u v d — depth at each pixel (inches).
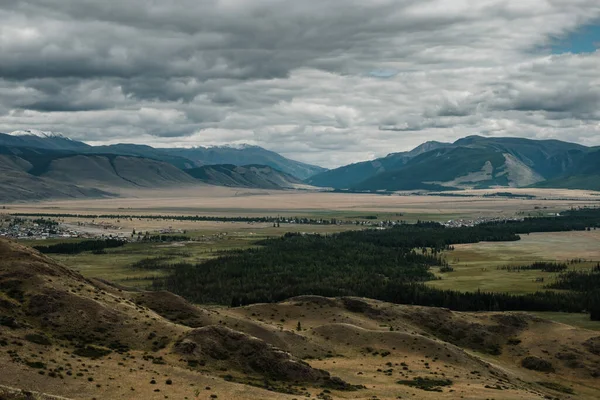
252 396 4842.5
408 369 6712.6
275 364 6013.8
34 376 4520.2
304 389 5536.4
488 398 5649.6
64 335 5812.0
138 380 4877.0
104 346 5797.2
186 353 5876.0
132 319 6505.9
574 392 7199.8
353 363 6855.3
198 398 4621.1
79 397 4315.9
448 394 5708.7
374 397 5433.1
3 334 5285.4
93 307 6417.3
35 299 6269.7
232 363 5935.0
